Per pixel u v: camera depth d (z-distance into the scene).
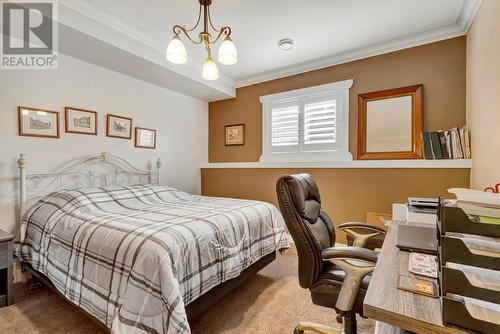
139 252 1.32
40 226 1.98
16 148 2.26
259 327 1.64
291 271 2.52
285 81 3.49
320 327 1.46
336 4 2.07
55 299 1.95
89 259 1.50
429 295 0.71
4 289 1.90
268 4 2.07
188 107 3.94
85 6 2.10
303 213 1.38
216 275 1.64
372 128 2.83
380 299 0.70
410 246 1.09
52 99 2.47
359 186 2.89
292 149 3.43
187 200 2.86
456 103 2.40
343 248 1.21
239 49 2.85
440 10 2.14
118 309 1.26
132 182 3.16
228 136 4.05
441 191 2.43
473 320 0.55
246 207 2.29
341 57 2.99
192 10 2.16
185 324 1.17
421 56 2.57
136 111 3.21
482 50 1.86
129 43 2.49
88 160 2.74
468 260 0.61
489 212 0.70
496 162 1.57
